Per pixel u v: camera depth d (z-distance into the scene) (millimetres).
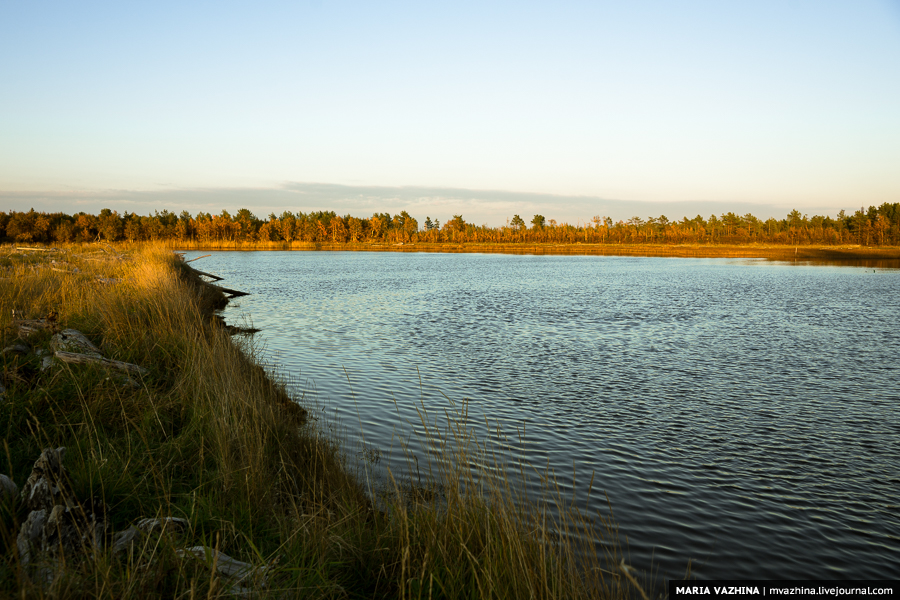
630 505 7086
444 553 4398
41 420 6020
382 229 170500
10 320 9156
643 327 21531
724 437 9641
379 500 6457
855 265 73500
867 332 20406
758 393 12383
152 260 24297
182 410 7023
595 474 8047
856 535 6480
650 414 10859
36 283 13883
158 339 9859
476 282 44188
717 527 6586
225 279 46125
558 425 10148
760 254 106625
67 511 3961
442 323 22359
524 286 40625
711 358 15945
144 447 5844
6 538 3637
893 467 8453
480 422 10219
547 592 3967
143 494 4902
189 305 14289
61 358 7523
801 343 18312
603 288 39188
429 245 148750
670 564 5793
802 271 60469
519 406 11281
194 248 128375
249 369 10875
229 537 4445
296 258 90312
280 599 3580
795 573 5688
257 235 157750
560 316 24625
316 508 5410
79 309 11102
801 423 10414
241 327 20422
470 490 5512
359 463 7840
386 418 10227
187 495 4898
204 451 6121
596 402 11625
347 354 15992
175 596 3336
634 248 130500
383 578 4336
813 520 6805
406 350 16719
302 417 9656
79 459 5133
